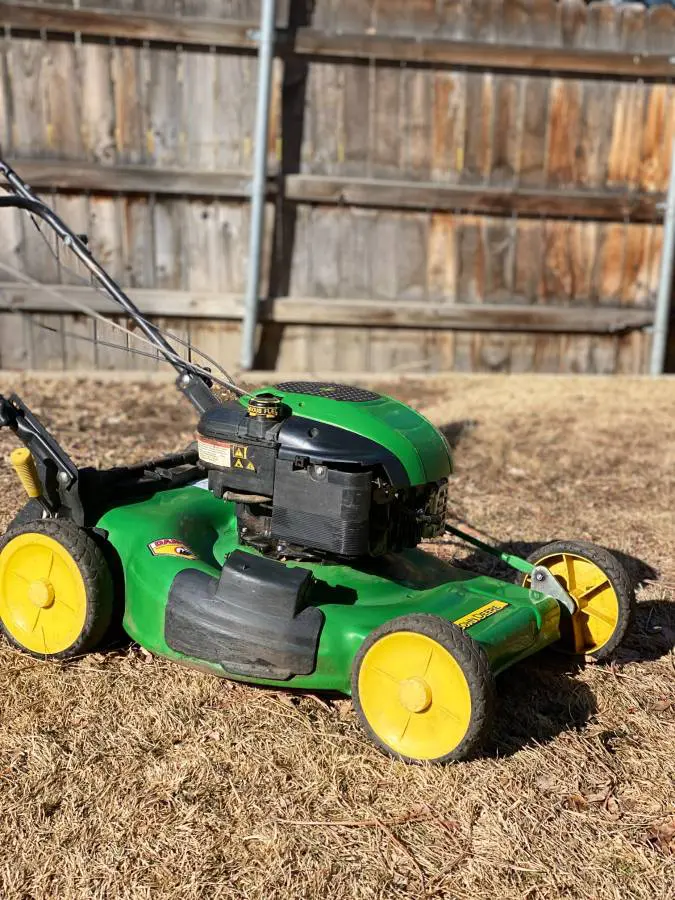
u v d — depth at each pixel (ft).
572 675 4.65
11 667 4.41
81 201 10.30
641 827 3.54
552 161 10.95
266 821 3.44
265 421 4.20
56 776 3.64
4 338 10.55
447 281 11.10
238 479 4.31
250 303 10.54
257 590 4.05
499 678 4.58
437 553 5.98
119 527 4.54
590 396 10.48
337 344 11.14
